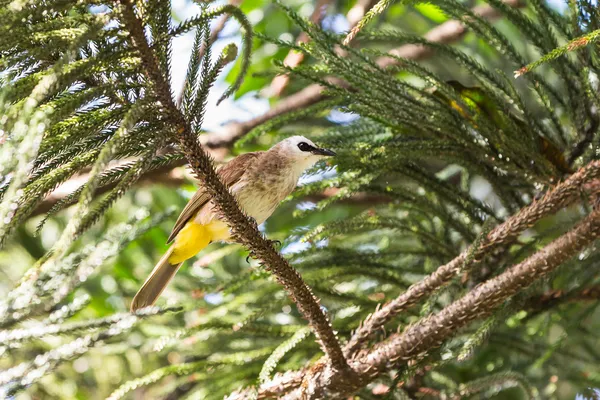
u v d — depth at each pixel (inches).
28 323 204.4
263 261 238.7
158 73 203.5
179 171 454.0
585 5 275.7
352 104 297.4
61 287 195.6
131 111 186.7
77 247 489.1
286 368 328.2
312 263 322.3
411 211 350.0
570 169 301.4
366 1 485.7
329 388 260.4
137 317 198.1
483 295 263.7
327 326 251.9
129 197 521.3
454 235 365.4
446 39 500.4
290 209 477.1
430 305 278.8
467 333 344.8
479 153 302.5
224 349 375.2
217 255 358.0
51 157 205.5
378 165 305.3
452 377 365.1
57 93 208.7
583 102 305.9
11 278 492.1
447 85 292.4
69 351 193.8
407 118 293.4
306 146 366.0
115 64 200.4
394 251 332.2
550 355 351.6
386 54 299.4
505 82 315.0
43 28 186.5
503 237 271.1
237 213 232.2
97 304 484.4
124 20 191.8
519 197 323.9
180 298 420.5
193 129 225.1
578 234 260.7
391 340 273.9
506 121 300.5
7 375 191.2
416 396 320.2
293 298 247.0
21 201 205.8
